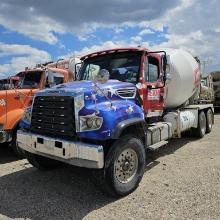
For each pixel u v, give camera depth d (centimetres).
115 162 507
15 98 790
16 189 569
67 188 573
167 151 849
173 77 875
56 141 514
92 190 562
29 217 455
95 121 492
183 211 463
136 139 547
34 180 618
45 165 659
